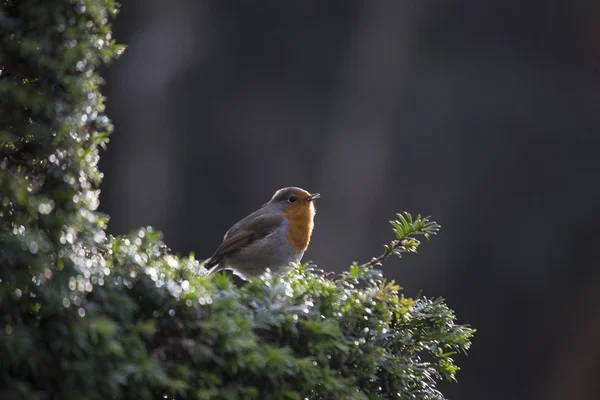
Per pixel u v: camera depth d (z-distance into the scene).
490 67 18.77
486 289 18.12
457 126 18.44
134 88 19.22
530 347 18.14
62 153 2.16
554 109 18.41
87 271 1.99
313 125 19.53
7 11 2.15
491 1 18.66
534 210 18.20
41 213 2.01
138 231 2.41
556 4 18.58
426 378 2.89
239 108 19.44
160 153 19.38
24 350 1.81
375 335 2.60
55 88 2.18
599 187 18.09
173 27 19.30
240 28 19.30
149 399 2.00
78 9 2.16
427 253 18.00
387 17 18.81
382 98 18.92
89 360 1.88
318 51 19.48
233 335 2.13
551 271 18.03
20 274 1.92
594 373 17.94
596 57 19.00
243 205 19.50
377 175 18.78
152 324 2.01
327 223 19.00
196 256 19.47
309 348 2.34
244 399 2.15
